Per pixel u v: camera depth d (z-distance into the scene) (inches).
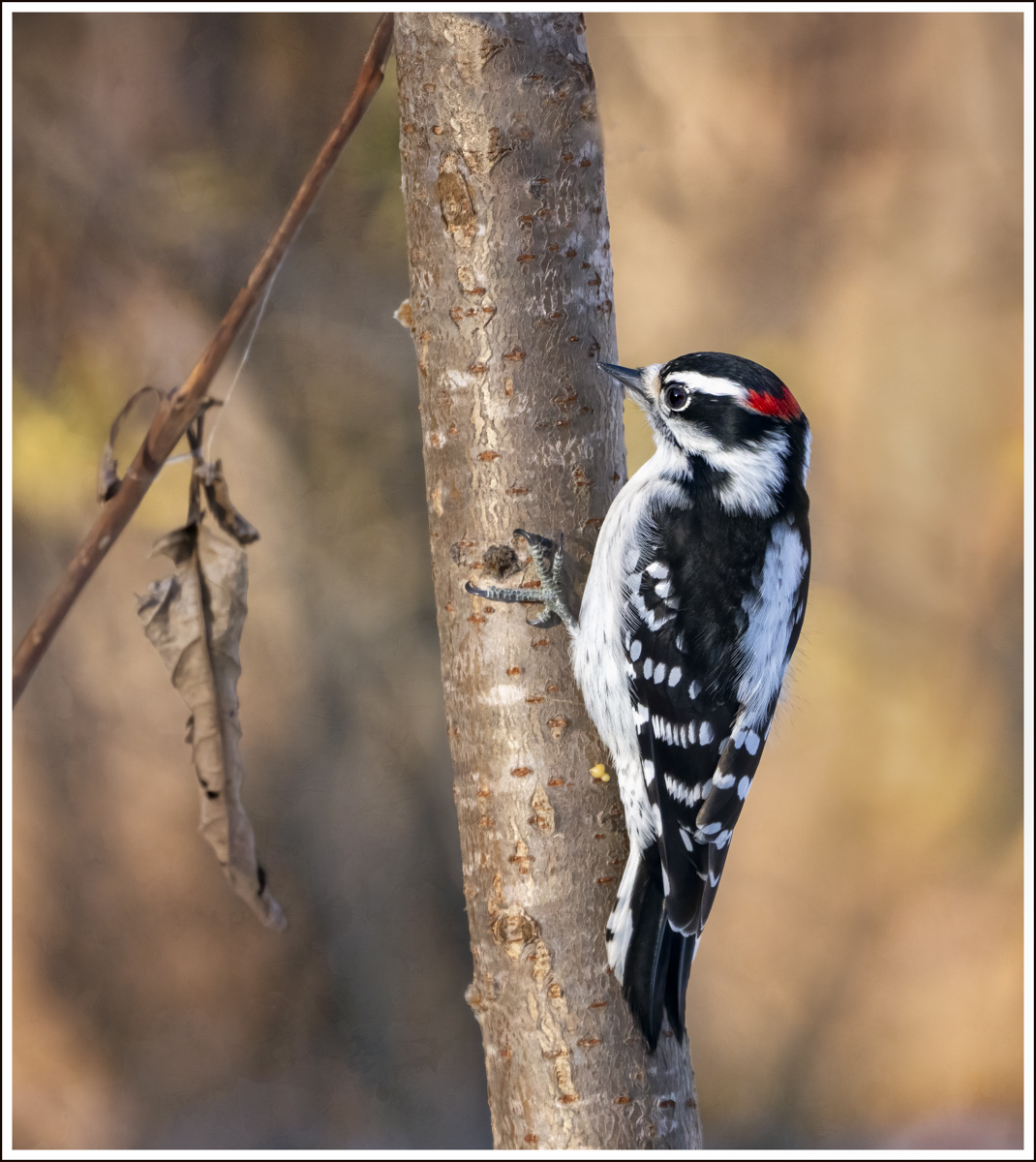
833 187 542.0
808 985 511.5
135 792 444.5
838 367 546.6
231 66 456.1
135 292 451.5
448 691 200.8
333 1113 424.5
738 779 245.3
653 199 540.4
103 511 167.9
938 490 545.3
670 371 259.4
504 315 190.5
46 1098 413.7
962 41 532.7
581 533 196.2
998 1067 485.4
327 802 450.0
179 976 434.0
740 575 247.3
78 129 447.8
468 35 187.3
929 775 531.2
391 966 442.0
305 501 460.4
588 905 193.6
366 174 457.1
